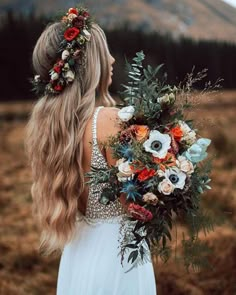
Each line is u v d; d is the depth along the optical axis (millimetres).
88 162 1897
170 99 1838
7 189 4477
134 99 1909
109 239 1938
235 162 4770
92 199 1931
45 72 1982
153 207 1829
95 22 1991
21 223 4320
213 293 3893
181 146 1860
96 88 2014
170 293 3859
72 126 1888
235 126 4945
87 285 1954
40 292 4035
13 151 4621
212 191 4598
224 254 4008
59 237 1953
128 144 1822
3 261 4137
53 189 1902
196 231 1999
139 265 1943
